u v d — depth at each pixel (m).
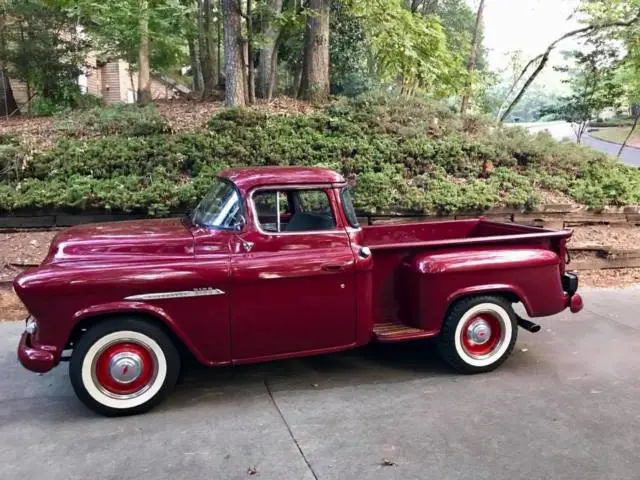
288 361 4.86
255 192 4.06
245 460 3.24
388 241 5.59
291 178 4.15
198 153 8.65
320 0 11.91
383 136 9.79
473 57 13.90
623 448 3.39
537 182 9.77
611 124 26.67
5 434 3.55
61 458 3.26
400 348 5.21
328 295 4.14
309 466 3.18
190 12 12.05
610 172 10.34
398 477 3.07
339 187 4.27
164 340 3.82
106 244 3.87
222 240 3.97
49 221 7.55
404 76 11.80
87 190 7.59
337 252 4.16
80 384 3.68
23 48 11.97
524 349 5.15
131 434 3.54
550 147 10.63
